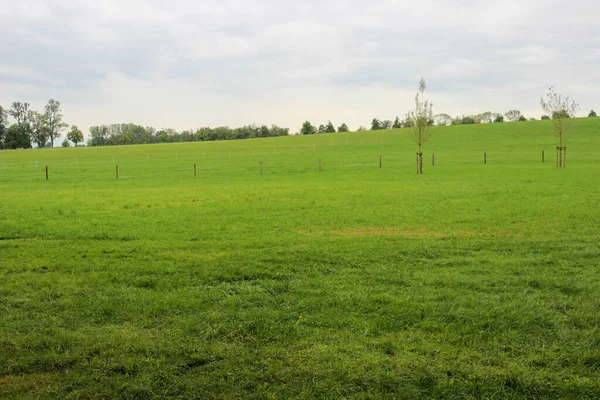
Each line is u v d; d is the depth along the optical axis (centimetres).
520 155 5266
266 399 418
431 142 7956
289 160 5466
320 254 927
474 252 944
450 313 598
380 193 2112
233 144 9944
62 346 514
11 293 697
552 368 468
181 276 784
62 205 1869
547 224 1260
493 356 490
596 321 572
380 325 565
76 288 716
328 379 446
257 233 1213
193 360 483
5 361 480
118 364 472
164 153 7938
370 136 9919
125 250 1001
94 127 19025
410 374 456
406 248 980
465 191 2103
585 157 4750
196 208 1731
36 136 15050
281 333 544
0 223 1380
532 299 650
